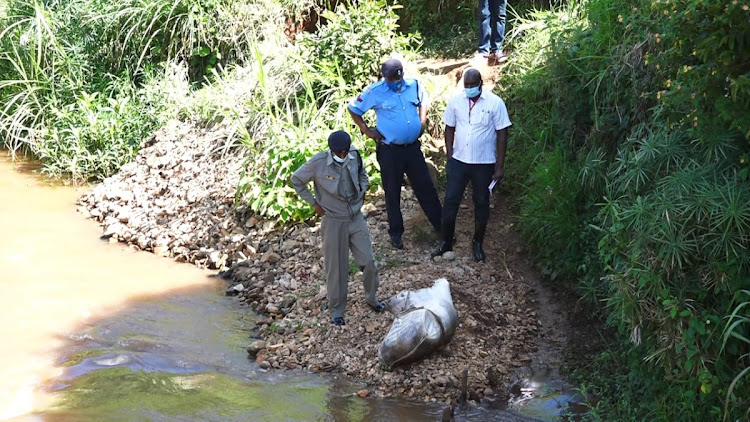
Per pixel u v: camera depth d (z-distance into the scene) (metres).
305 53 9.77
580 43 7.59
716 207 4.82
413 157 7.47
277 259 7.84
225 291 7.63
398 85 7.25
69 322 6.93
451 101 7.28
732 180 4.99
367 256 6.55
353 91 9.39
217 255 8.12
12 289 7.47
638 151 5.98
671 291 5.01
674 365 5.13
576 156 7.55
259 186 8.53
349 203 6.42
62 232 8.91
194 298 7.48
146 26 11.72
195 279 7.88
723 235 4.74
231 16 11.30
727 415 4.67
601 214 6.66
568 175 7.24
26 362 6.27
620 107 6.89
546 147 8.04
